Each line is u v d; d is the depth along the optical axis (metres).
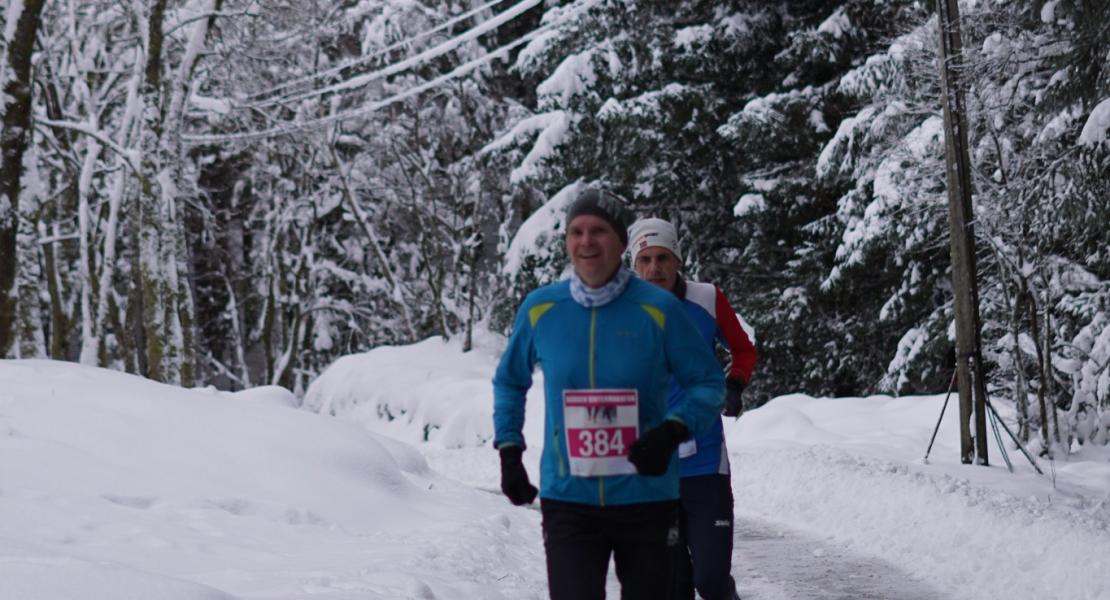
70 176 30.83
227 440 8.12
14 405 7.85
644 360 3.38
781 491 11.25
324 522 7.23
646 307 3.41
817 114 23.47
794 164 24.12
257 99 29.42
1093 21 12.55
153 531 5.76
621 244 3.44
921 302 21.28
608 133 25.12
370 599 4.76
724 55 25.09
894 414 16.95
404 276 38.00
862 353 23.39
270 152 34.81
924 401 17.27
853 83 21.25
